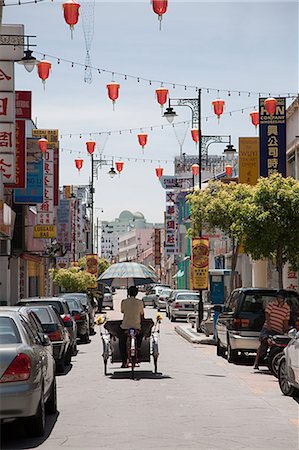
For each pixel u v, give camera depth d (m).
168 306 80.81
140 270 33.16
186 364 33.47
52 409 19.53
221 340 36.38
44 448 15.49
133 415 19.48
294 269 37.28
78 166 53.22
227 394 23.58
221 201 50.16
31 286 77.56
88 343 47.72
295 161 50.41
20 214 62.25
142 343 28.58
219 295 47.16
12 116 41.00
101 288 108.94
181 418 19.05
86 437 16.59
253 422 18.56
